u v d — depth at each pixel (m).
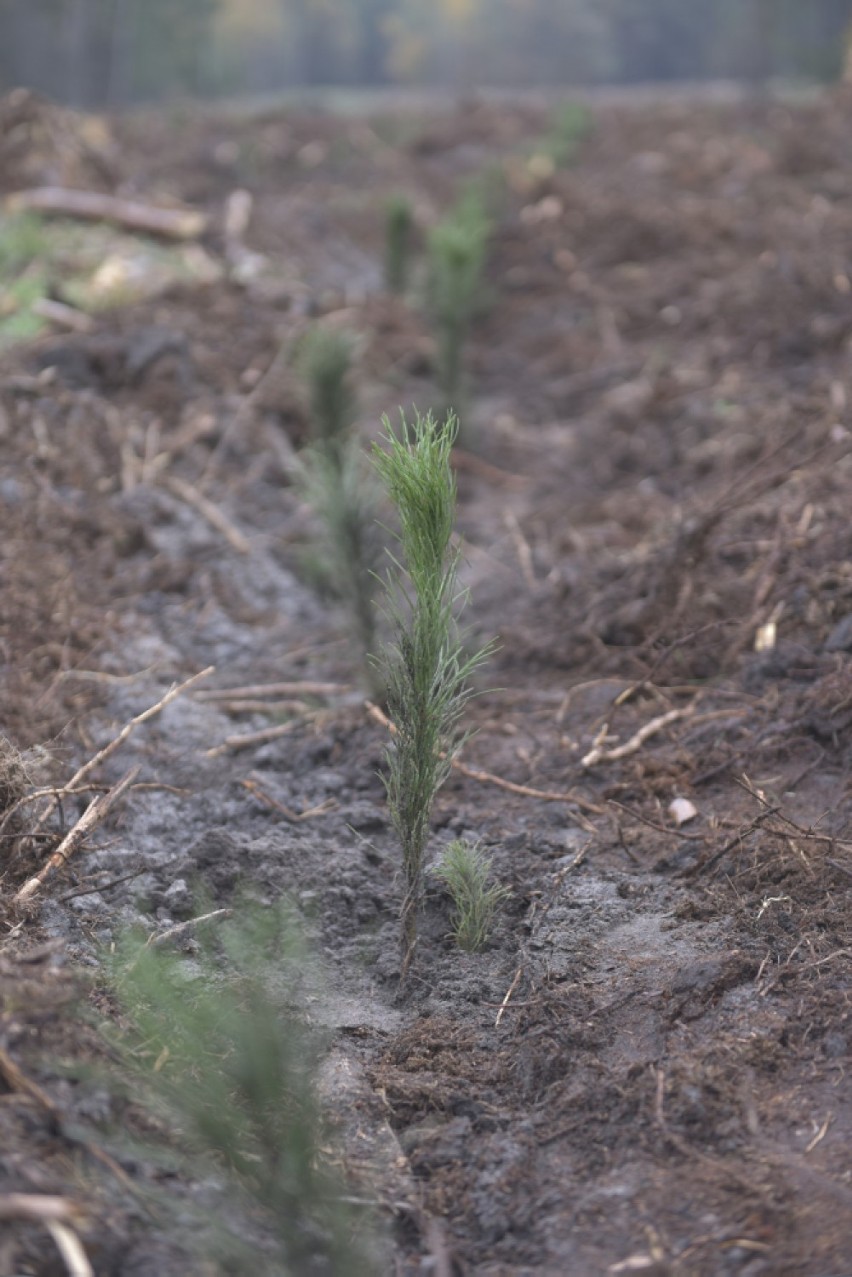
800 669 4.26
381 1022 2.95
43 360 6.64
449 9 32.88
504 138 17.14
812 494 5.27
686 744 4.06
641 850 3.55
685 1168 2.40
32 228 9.08
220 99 25.34
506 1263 2.26
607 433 7.33
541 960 3.07
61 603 4.81
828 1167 2.35
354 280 10.64
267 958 3.08
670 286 9.49
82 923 3.09
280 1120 2.35
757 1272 2.13
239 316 8.23
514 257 10.95
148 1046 2.56
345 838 3.69
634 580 5.03
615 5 31.25
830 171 11.86
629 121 16.83
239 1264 2.07
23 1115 2.16
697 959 2.98
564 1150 2.50
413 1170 2.47
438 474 2.84
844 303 7.98
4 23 21.81
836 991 2.82
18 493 5.34
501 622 5.25
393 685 3.06
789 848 3.36
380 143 16.70
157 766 4.03
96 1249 1.97
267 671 4.86
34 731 3.98
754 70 21.83
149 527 5.71
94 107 20.94
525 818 3.78
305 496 4.71
